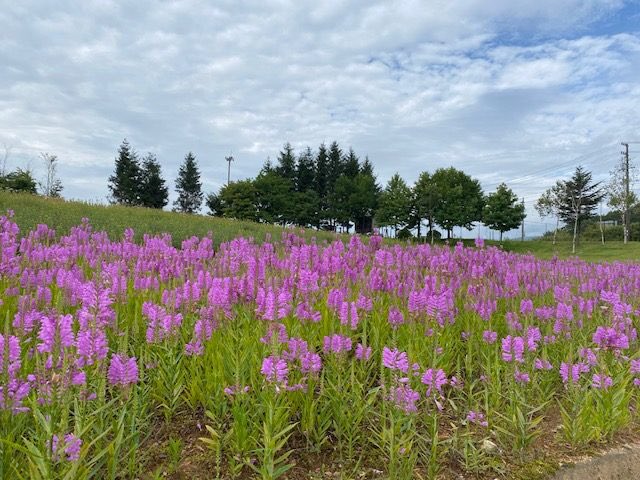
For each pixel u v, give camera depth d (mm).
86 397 2865
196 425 3691
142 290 5363
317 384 3949
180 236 17531
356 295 5453
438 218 61656
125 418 3268
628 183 53625
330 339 3887
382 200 67000
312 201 75625
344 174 81875
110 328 4316
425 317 4723
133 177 79625
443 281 5992
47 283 5125
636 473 3846
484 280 6359
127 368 2928
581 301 5902
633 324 6594
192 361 3861
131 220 19812
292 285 5121
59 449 2410
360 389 3869
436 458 3545
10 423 2688
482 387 4680
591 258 37375
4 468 2549
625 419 4293
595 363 4492
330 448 3664
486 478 3518
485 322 5613
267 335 3854
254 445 3316
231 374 3721
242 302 4781
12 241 6492
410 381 3629
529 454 3852
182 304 4602
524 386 4414
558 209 64000
